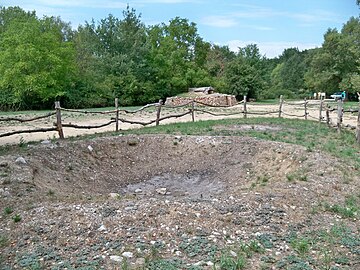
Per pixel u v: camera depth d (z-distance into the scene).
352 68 45.81
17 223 4.79
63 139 9.73
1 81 25.52
